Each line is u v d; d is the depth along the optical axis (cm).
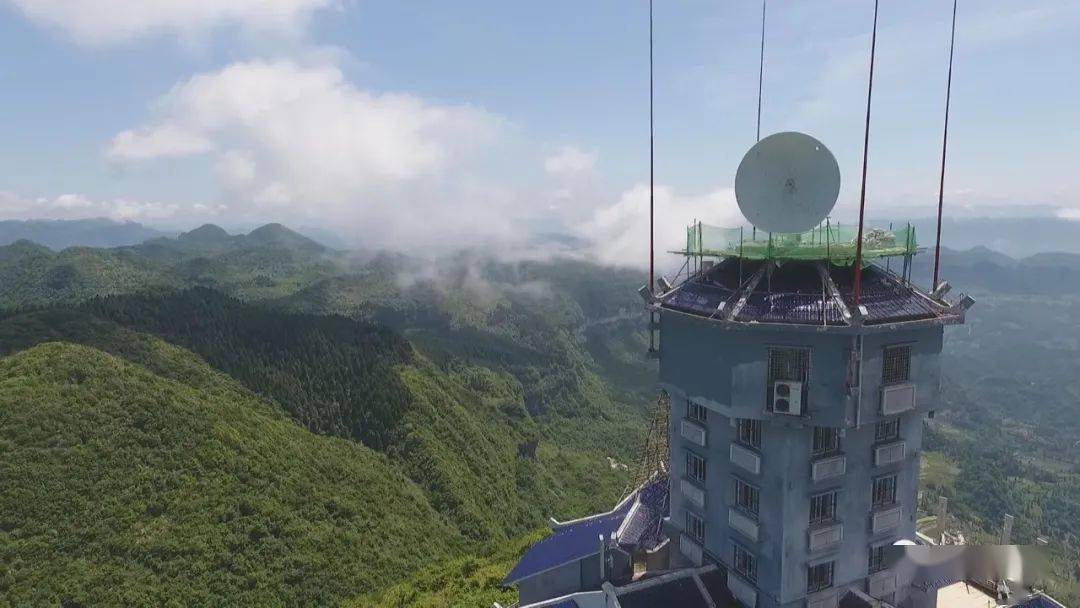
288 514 8269
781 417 2373
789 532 2462
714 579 2786
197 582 6900
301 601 7269
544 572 3159
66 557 6562
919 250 2634
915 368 2470
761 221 2523
